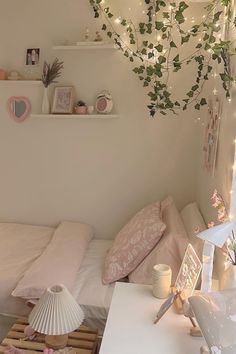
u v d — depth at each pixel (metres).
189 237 2.17
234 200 1.68
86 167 3.03
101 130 2.95
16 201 3.17
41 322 1.68
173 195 2.97
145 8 2.71
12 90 2.99
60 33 2.86
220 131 2.04
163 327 1.44
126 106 2.89
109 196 3.04
